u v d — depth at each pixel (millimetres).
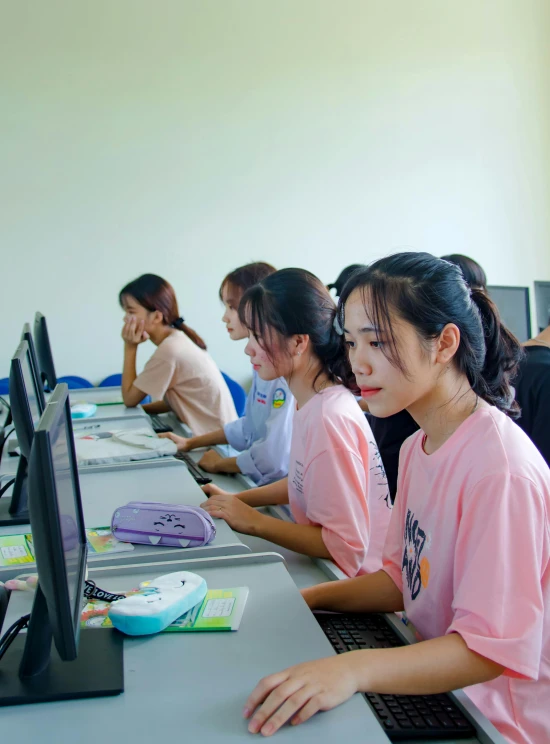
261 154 4398
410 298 939
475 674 869
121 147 4188
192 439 2549
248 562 1265
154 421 3104
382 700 950
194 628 1016
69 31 4047
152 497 1710
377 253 4652
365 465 1509
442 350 964
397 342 945
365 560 1521
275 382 2131
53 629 793
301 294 1515
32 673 890
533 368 2000
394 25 4527
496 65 4730
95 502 1677
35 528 767
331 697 827
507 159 4820
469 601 887
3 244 4074
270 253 4484
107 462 2047
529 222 4910
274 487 1807
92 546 1353
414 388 970
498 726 959
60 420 900
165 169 4266
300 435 1536
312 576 1445
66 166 4121
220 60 4273
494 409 995
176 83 4227
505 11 4703
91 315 4246
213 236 4383
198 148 4301
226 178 4363
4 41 3959
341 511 1447
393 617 1192
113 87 4137
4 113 4004
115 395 3506
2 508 1631
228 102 4312
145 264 4297
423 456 1053
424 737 886
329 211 4547
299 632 1014
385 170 4613
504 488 900
